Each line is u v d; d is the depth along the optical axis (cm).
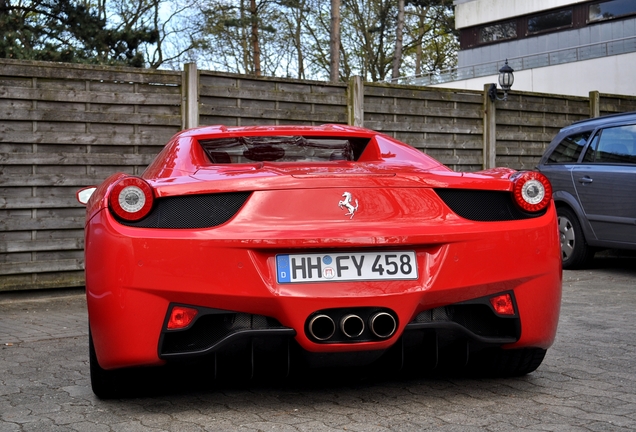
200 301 277
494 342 303
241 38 3020
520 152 1025
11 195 682
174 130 753
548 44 2953
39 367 411
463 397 319
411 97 916
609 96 1134
